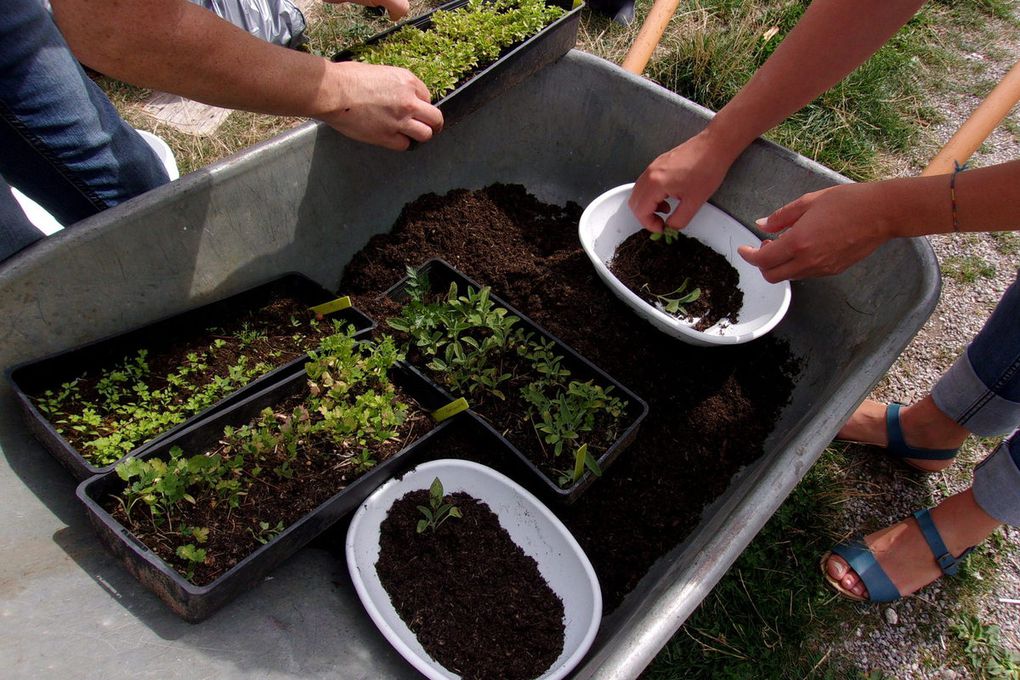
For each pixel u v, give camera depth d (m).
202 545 1.20
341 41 2.93
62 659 0.97
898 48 3.17
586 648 1.21
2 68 1.30
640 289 1.74
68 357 1.33
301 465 1.35
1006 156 2.80
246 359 1.50
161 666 1.02
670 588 1.01
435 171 1.84
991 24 3.39
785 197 1.58
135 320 1.41
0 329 1.21
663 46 3.04
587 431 1.46
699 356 1.67
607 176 1.92
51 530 1.15
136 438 1.32
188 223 1.39
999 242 2.52
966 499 1.63
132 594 1.12
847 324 1.55
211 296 1.52
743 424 1.60
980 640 1.68
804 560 1.77
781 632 1.66
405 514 1.40
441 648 1.25
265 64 1.25
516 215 1.95
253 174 1.44
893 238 1.34
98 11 1.08
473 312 1.56
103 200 1.62
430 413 1.50
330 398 1.44
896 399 2.11
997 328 1.47
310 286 1.63
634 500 1.50
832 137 2.73
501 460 1.47
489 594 1.32
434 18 1.90
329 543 1.41
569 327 1.69
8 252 1.28
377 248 1.79
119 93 2.76
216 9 2.55
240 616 1.16
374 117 1.45
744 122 1.48
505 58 1.70
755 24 3.17
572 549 1.34
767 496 1.09
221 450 1.36
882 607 1.72
